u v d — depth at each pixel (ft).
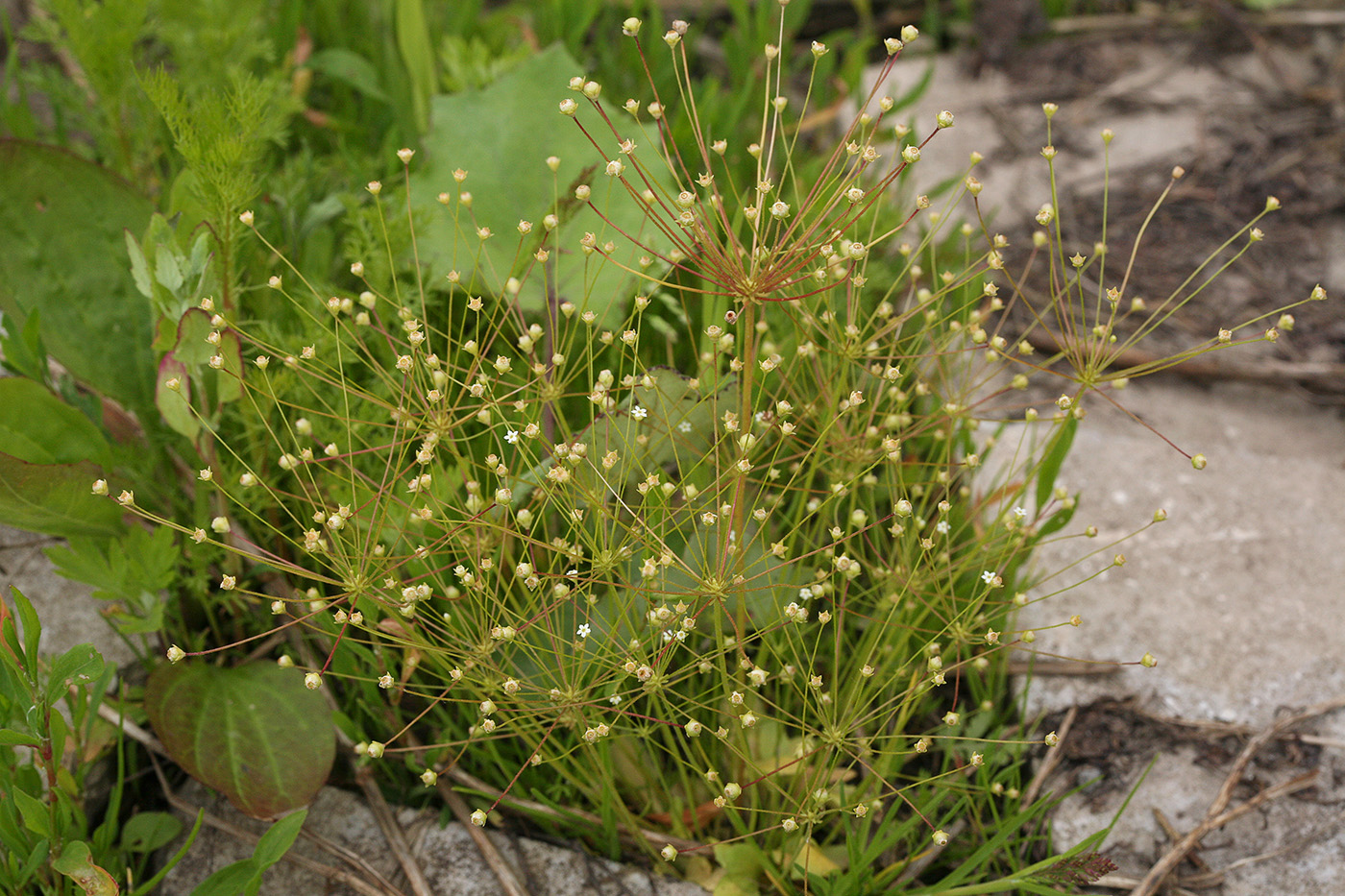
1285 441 2.33
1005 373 2.41
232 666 2.05
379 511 1.97
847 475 2.01
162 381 1.98
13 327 2.04
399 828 1.99
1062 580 2.16
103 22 2.19
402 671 1.99
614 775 2.00
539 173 2.19
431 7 2.69
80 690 1.92
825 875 1.94
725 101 2.45
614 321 2.11
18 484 1.94
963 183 2.34
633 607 1.94
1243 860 1.98
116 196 2.11
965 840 2.01
